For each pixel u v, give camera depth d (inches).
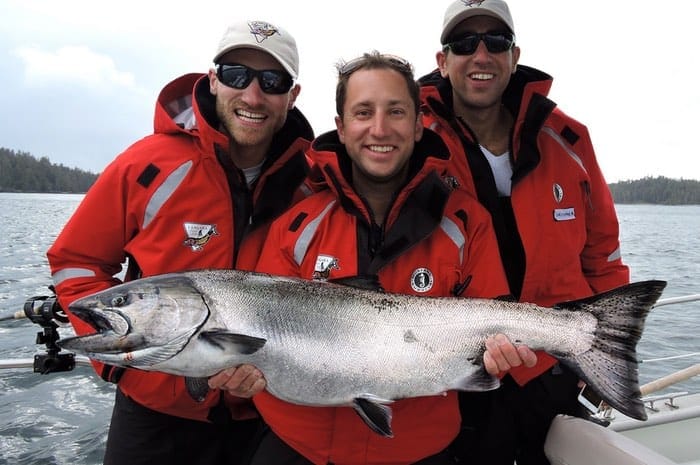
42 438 72.3
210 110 41.3
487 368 33.9
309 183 40.3
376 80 35.6
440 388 34.3
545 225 42.1
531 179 42.4
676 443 49.2
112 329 32.4
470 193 42.3
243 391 33.3
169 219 38.7
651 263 295.9
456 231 36.5
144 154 39.3
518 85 44.6
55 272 38.7
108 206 38.8
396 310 34.6
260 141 40.6
